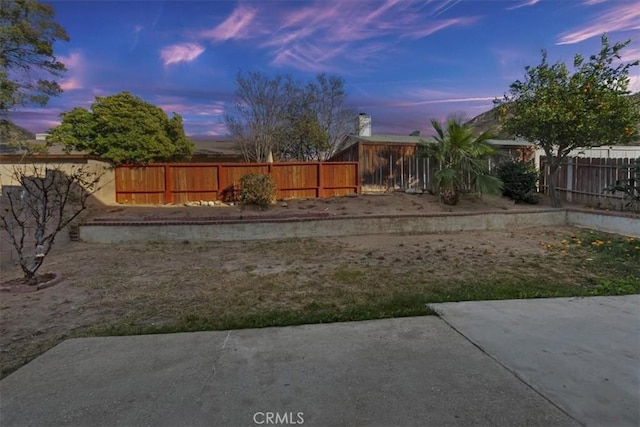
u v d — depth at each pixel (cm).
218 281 517
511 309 374
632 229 826
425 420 196
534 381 233
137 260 659
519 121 1000
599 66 902
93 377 248
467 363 259
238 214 984
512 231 927
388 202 1103
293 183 1238
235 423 196
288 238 876
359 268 583
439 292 450
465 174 1054
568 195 1144
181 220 879
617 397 215
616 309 371
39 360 276
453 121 1014
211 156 2170
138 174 1171
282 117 2184
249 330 330
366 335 313
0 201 671
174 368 259
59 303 426
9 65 1383
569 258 634
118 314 388
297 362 265
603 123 911
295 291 464
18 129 1459
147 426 195
